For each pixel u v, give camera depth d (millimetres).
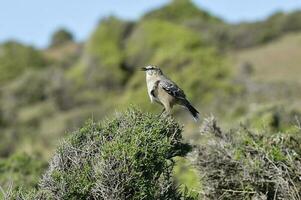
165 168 14586
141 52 95438
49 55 167375
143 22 100000
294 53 114688
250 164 16703
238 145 17656
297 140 17453
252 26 143250
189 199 15500
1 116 93125
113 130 14781
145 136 14141
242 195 17016
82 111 82438
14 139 72812
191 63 82312
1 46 141875
